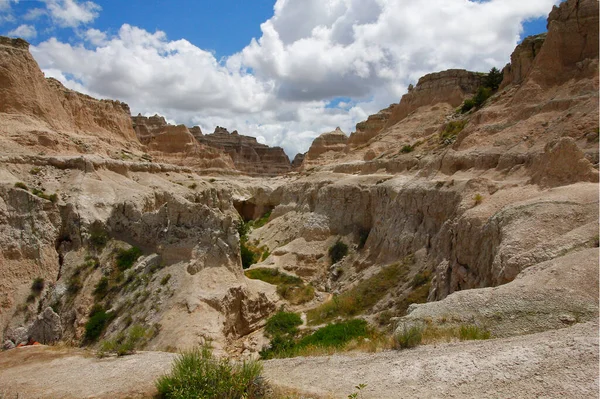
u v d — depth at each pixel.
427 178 44.97
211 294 34.03
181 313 32.44
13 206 40.88
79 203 44.38
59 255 41.34
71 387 15.38
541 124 39.88
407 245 40.59
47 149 54.22
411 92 89.94
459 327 16.11
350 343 19.72
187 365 13.97
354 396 11.19
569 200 23.62
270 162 181.38
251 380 13.12
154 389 14.25
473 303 17.38
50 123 61.00
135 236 42.94
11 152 49.22
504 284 18.75
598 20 44.53
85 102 80.06
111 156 66.19
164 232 41.00
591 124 34.41
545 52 46.09
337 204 56.59
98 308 36.12
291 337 33.28
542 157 30.33
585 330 12.80
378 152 75.25
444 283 29.09
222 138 180.00
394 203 46.38
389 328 24.88
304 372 14.47
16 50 59.59
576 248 19.59
